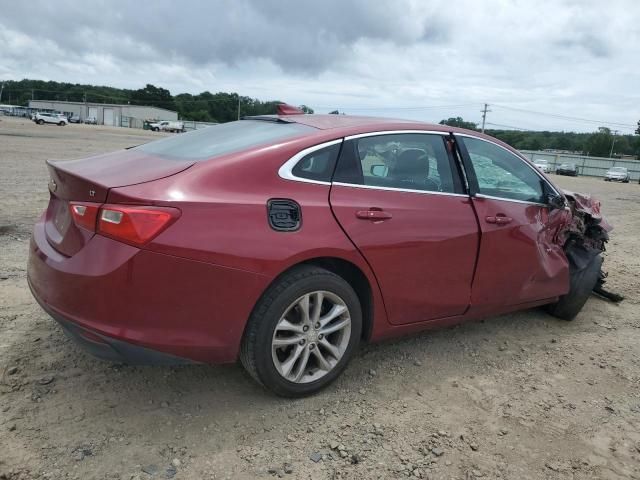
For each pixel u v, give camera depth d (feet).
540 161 195.42
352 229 10.09
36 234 10.30
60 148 69.87
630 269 22.90
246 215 9.02
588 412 10.93
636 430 10.43
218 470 8.41
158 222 8.33
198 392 10.45
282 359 10.12
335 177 10.25
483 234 12.13
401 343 13.30
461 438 9.70
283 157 9.77
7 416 9.19
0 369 10.59
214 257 8.68
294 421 9.79
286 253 9.26
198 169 9.20
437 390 11.28
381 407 10.46
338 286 10.12
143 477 8.11
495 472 8.88
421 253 11.11
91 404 9.78
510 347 13.73
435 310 11.84
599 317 16.53
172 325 8.66
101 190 8.48
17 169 41.70
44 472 8.01
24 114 315.99
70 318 8.56
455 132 12.46
